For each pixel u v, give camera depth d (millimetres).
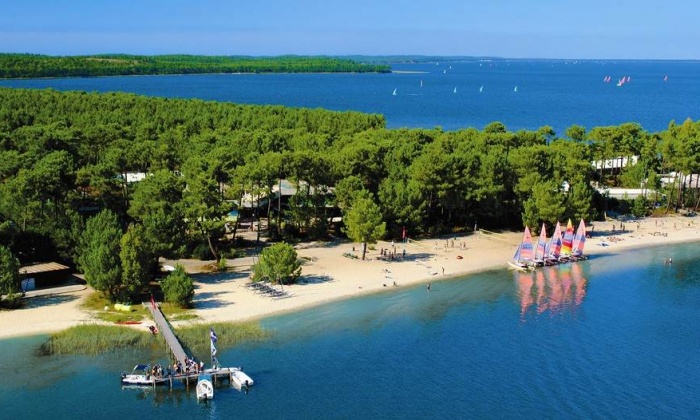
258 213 141375
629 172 193875
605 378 87938
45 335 93000
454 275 127375
